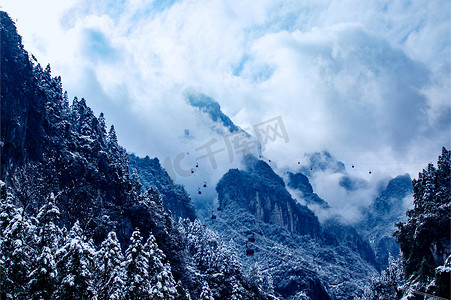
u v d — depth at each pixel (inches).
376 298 5142.7
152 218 3754.9
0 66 2632.9
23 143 2760.8
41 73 3597.4
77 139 3612.2
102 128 4569.4
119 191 3718.0
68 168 3095.5
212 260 4158.5
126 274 1850.4
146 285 1891.0
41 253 1434.5
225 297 3767.2
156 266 2092.8
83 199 3031.5
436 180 4001.0
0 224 1455.5
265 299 4510.3
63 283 1456.7
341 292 7618.1
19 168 2610.7
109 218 3169.3
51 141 3125.0
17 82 2824.8
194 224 4963.1
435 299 3073.3
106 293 1657.2
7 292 1360.7
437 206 3740.2
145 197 4015.8
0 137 2466.8
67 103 4052.7
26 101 2925.7
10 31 2920.8
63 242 1785.2
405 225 4215.1
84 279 1503.4
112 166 3764.8
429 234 3668.8
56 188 2856.8
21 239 1423.5
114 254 1752.0
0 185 1585.9
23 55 3002.0
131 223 3558.1
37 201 2596.0
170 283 2145.7
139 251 1927.9
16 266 1396.4
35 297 1381.6
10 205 1513.3
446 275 3065.9
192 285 3535.9
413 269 3959.2
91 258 1566.2
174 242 3828.7
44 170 2842.0
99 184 3388.3
